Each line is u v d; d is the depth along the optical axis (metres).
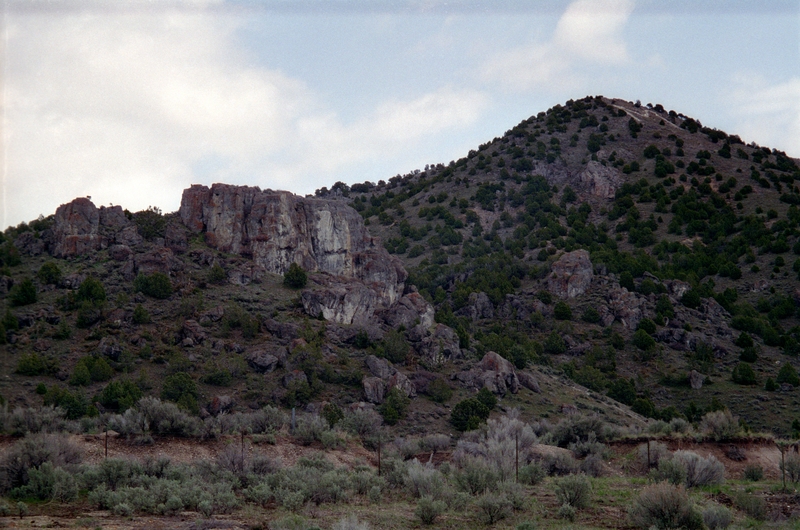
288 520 25.67
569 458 44.62
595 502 33.78
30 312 78.44
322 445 44.97
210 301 89.94
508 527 28.42
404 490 35.47
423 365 86.94
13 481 29.16
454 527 28.28
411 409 75.94
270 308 91.56
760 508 31.80
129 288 88.88
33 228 95.69
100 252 95.69
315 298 93.62
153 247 98.88
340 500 32.03
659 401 100.06
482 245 183.75
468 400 74.75
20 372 68.00
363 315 97.12
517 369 97.69
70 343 76.12
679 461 39.50
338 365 80.69
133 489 28.34
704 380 103.50
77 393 64.00
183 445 39.97
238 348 80.31
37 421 36.56
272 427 46.12
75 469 31.34
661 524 28.12
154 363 75.94
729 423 50.59
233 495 29.25
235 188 107.19
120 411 63.50
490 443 45.38
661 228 187.25
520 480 38.84
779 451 48.88
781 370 103.69
